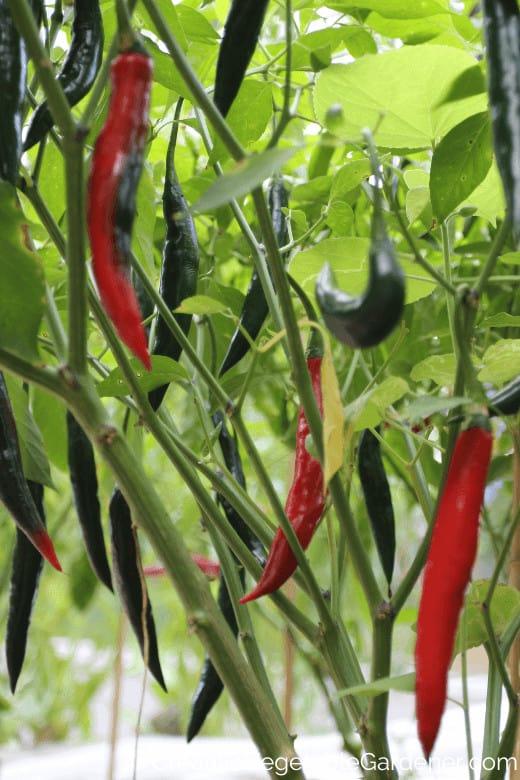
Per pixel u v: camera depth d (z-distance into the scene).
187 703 2.36
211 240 1.19
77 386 0.78
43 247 1.02
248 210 1.13
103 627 2.26
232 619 1.01
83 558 1.36
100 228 0.71
